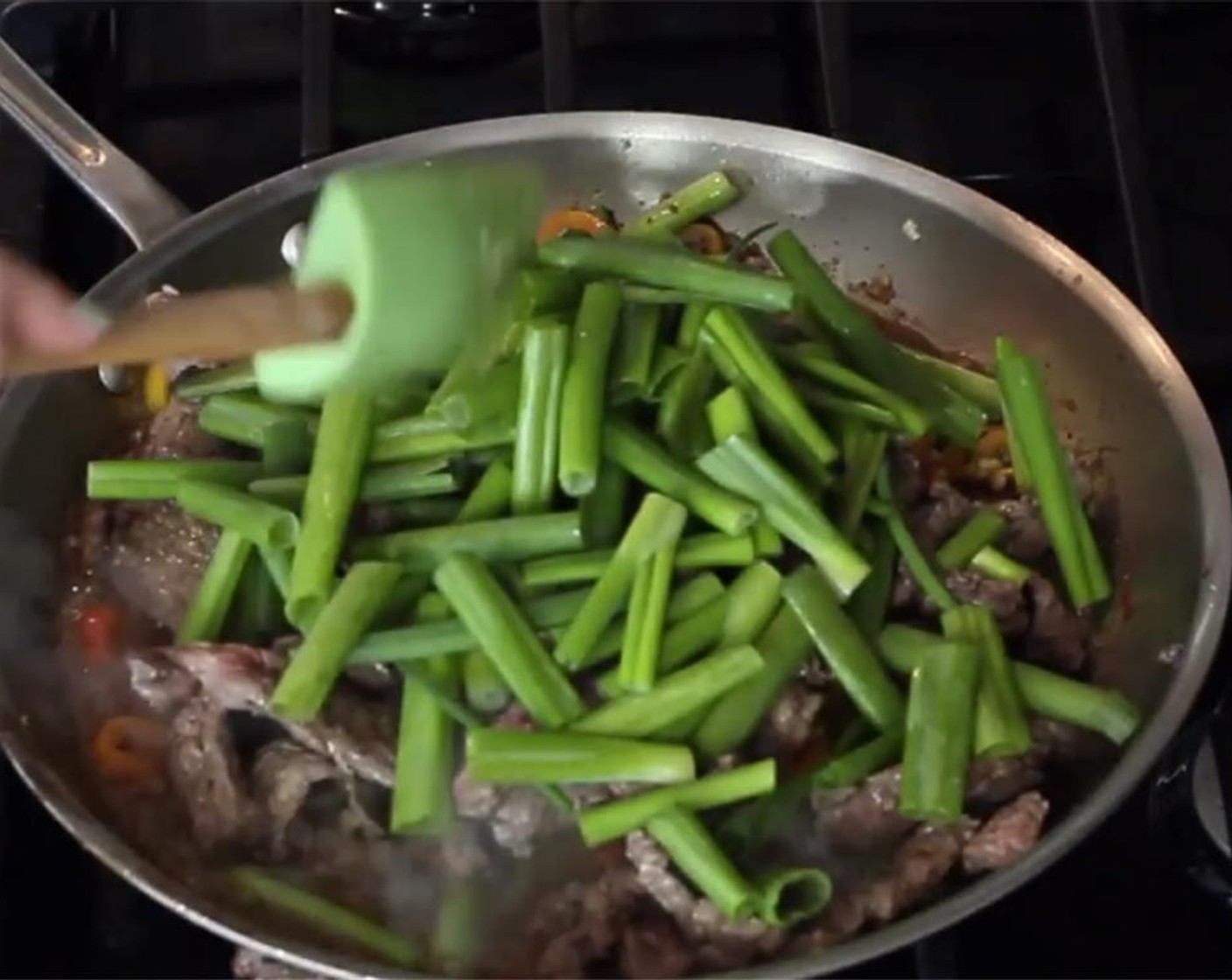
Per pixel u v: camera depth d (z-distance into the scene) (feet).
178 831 2.46
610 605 2.45
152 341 2.37
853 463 2.56
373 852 2.45
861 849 2.43
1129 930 2.45
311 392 2.54
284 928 2.38
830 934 2.36
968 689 2.42
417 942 2.39
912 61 3.04
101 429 2.68
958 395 2.68
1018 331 2.75
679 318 2.61
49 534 2.61
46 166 2.85
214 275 2.70
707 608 2.48
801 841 2.43
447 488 2.53
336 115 2.87
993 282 2.76
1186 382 2.58
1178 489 2.55
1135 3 3.02
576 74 2.87
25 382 2.59
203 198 2.94
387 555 2.50
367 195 2.45
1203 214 2.89
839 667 2.46
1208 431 2.54
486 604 2.44
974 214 2.74
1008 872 2.32
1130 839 2.50
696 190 2.80
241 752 2.49
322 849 2.45
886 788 2.42
